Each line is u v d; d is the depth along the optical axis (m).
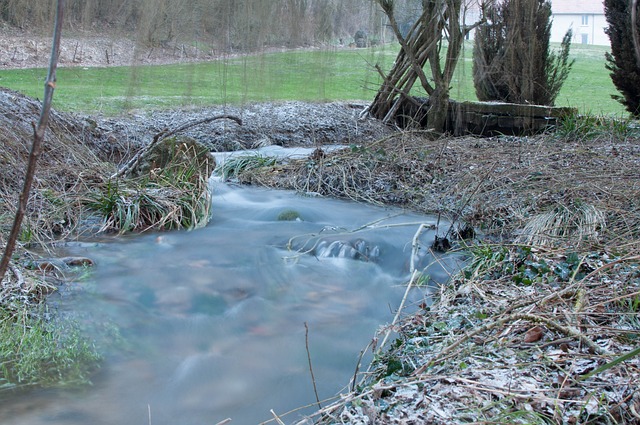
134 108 10.95
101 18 15.29
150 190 6.45
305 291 4.71
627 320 3.34
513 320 3.35
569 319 3.24
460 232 5.62
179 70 13.55
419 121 10.97
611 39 10.94
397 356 3.24
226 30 12.73
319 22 12.68
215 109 11.54
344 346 3.85
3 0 16.73
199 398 3.24
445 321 3.60
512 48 11.59
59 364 3.46
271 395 3.29
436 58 10.28
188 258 5.28
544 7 11.76
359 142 10.50
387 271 5.15
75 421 2.97
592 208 5.37
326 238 5.67
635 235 4.85
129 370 3.48
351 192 7.34
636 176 6.61
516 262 4.35
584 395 2.63
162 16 12.98
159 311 4.27
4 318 3.72
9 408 3.04
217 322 4.17
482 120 10.42
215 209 6.93
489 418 2.50
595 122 9.60
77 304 4.22
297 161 8.52
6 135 6.56
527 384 2.74
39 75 14.74
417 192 7.04
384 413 2.64
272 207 6.83
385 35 11.74
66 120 8.27
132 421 3.01
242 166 8.50
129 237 5.74
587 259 4.20
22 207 2.02
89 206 6.04
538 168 7.11
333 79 15.09
